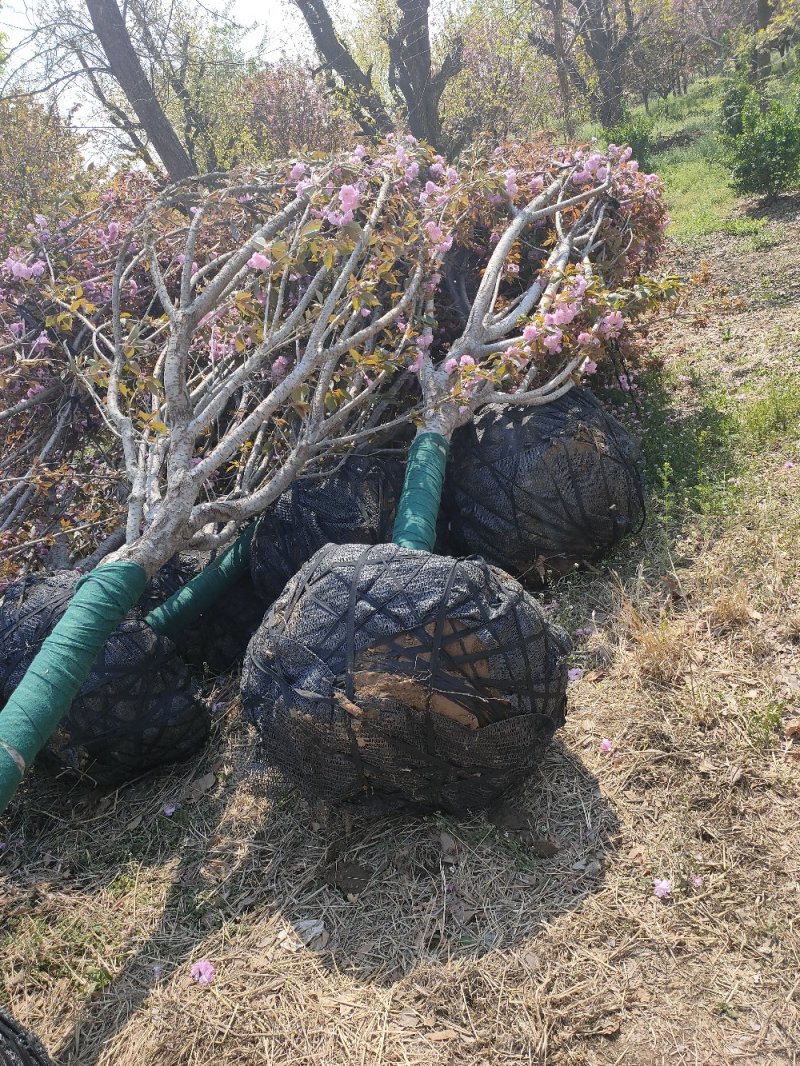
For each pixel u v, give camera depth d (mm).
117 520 4262
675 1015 2207
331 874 2809
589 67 19906
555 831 2797
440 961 2461
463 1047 2227
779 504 4176
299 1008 2406
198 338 4629
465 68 13633
